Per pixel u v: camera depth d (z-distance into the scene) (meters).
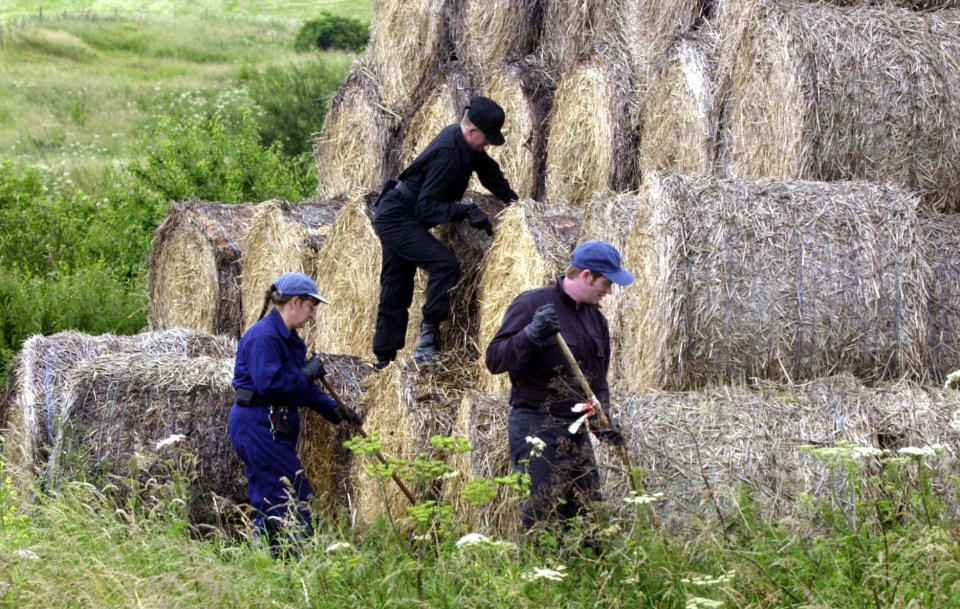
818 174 14.52
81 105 58.47
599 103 18.77
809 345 12.66
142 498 14.45
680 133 17.42
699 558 10.33
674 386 12.66
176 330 18.17
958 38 14.80
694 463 11.51
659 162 18.02
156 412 14.80
